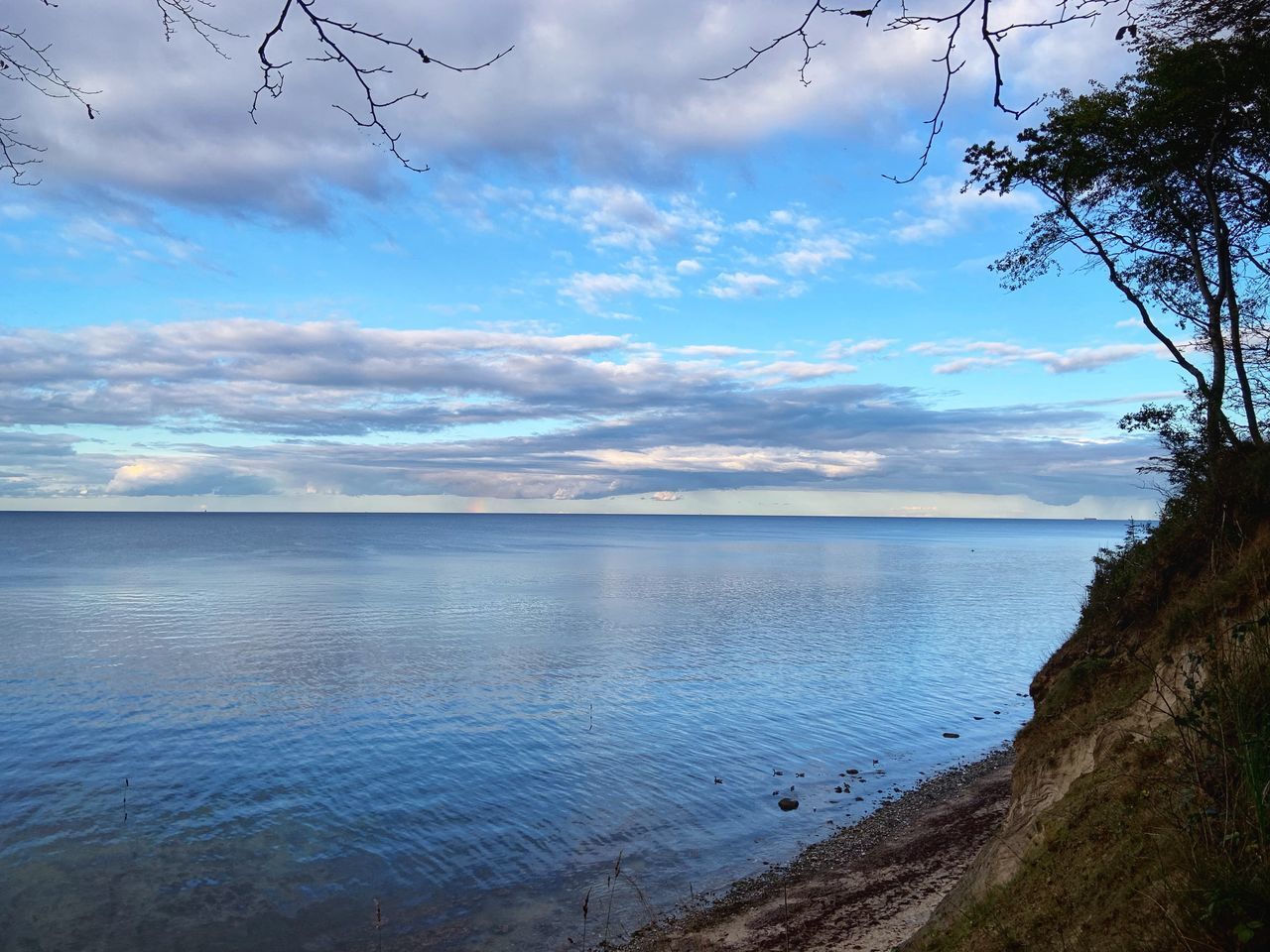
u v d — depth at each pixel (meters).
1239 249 14.68
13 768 23.28
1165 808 5.21
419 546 178.25
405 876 16.70
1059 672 10.60
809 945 13.14
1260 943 3.63
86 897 15.52
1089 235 15.78
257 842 18.31
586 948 13.88
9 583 81.12
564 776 23.12
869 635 50.78
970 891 8.18
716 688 34.97
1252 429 12.37
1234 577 7.37
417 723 28.70
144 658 40.53
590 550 169.38
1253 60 11.34
